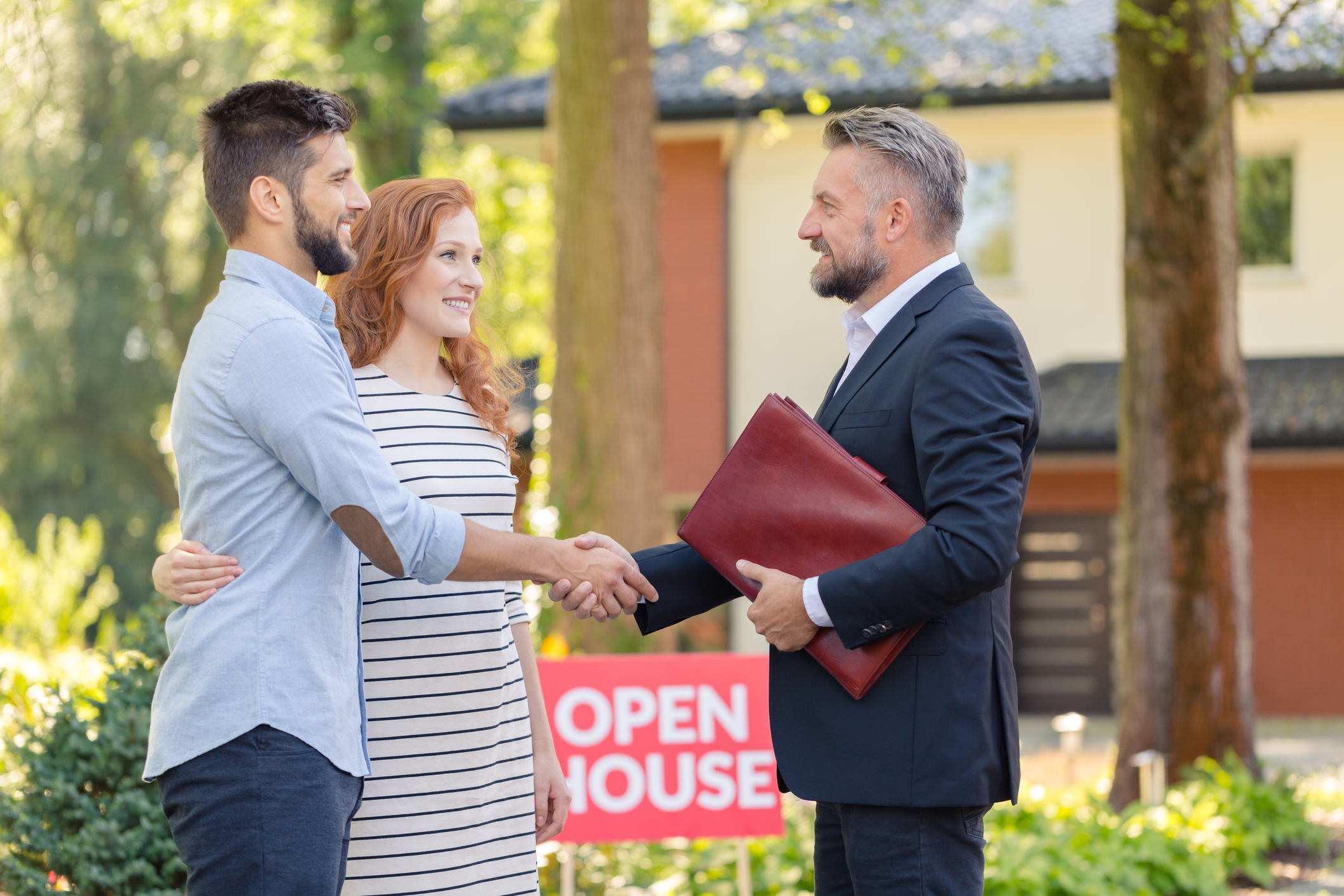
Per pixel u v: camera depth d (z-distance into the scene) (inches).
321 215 89.9
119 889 130.3
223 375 85.0
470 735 102.9
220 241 875.4
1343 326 551.5
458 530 90.0
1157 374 281.9
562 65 333.4
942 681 92.7
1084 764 394.3
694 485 538.9
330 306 91.7
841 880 103.6
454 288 107.3
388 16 726.5
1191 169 277.4
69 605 368.2
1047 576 560.7
